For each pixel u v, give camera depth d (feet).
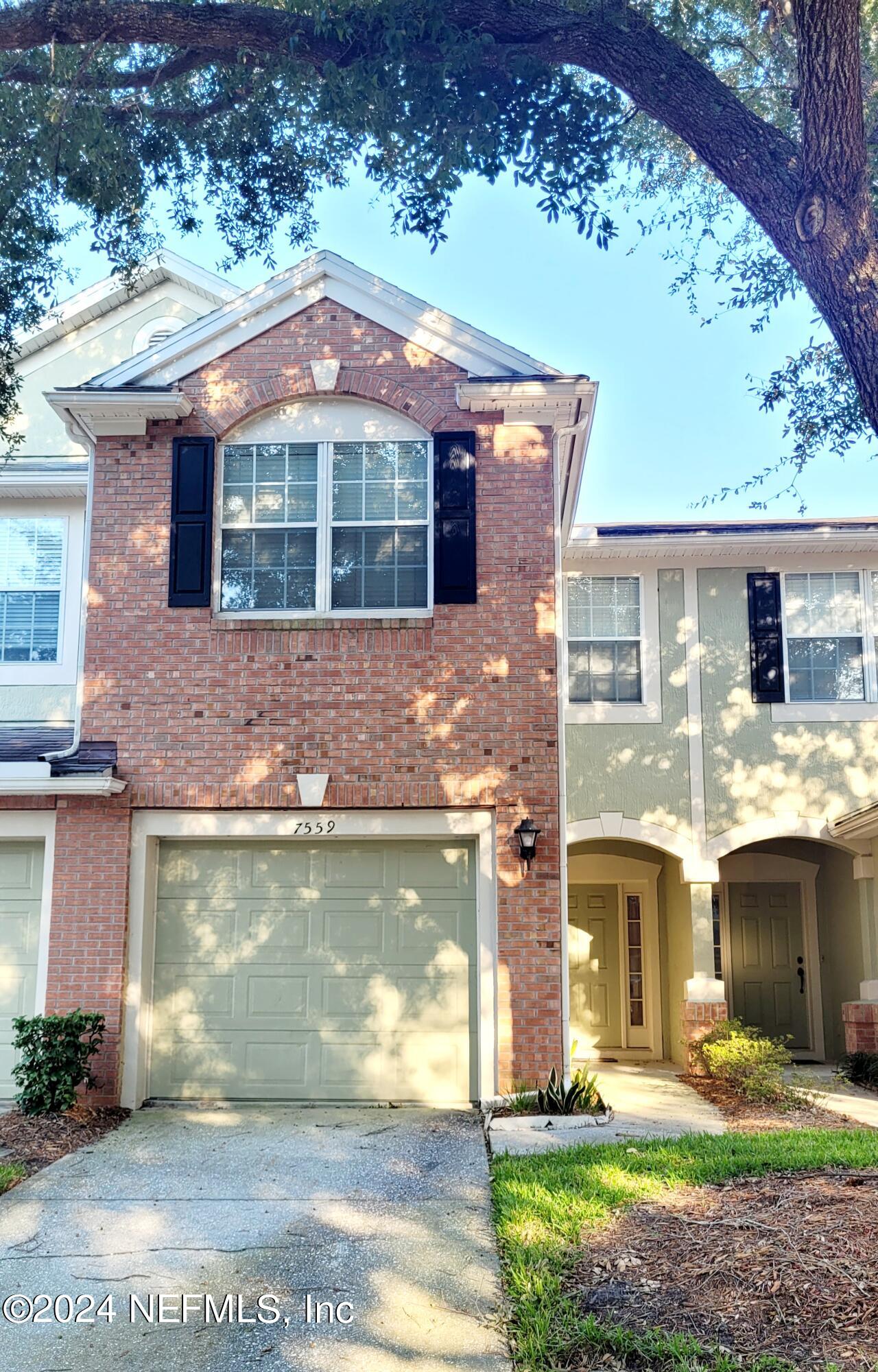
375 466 35.65
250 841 34.27
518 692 33.71
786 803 44.88
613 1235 20.29
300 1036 33.32
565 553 45.70
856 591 46.37
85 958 32.83
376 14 24.50
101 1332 17.87
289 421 35.91
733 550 45.80
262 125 32.65
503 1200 22.68
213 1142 28.55
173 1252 21.03
